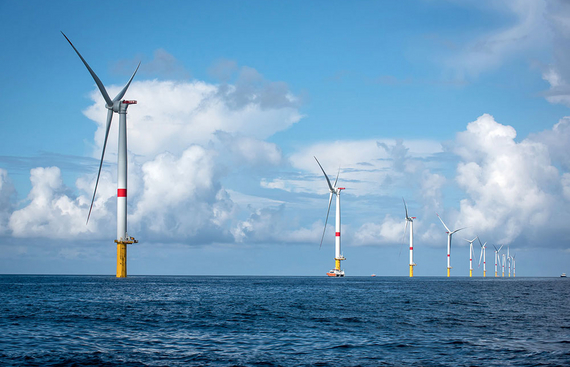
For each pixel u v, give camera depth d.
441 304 79.81
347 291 124.50
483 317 59.34
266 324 50.84
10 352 34.41
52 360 32.06
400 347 37.34
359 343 39.03
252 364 31.30
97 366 30.58
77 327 47.62
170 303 77.69
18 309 64.81
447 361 32.50
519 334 44.69
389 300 88.81
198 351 35.50
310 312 64.06
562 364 31.69
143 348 36.62
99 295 96.62
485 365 31.38
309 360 32.53
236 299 89.38
